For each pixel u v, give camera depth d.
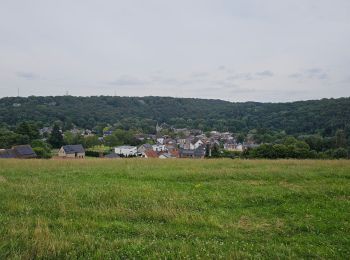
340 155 72.31
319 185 17.70
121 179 19.30
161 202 13.62
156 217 11.62
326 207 13.41
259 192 15.82
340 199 14.76
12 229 9.54
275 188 16.80
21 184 16.67
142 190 15.75
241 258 8.18
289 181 19.23
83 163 27.14
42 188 15.59
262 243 9.42
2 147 92.62
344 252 8.88
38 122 140.62
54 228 10.23
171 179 19.64
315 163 27.28
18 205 12.41
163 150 119.38
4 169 22.62
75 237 9.19
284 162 28.14
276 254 8.45
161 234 9.97
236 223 11.24
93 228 10.32
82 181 18.34
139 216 11.71
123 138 143.38
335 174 21.08
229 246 8.99
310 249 8.98
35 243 8.47
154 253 8.27
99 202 13.45
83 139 125.44
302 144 79.50
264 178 19.97
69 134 125.88
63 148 93.19
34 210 12.08
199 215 11.79
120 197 14.07
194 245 9.03
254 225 11.05
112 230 10.22
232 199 14.50
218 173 20.97
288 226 11.01
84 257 8.12
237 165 26.11
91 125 172.50
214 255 8.22
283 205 13.66
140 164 27.09
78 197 14.07
